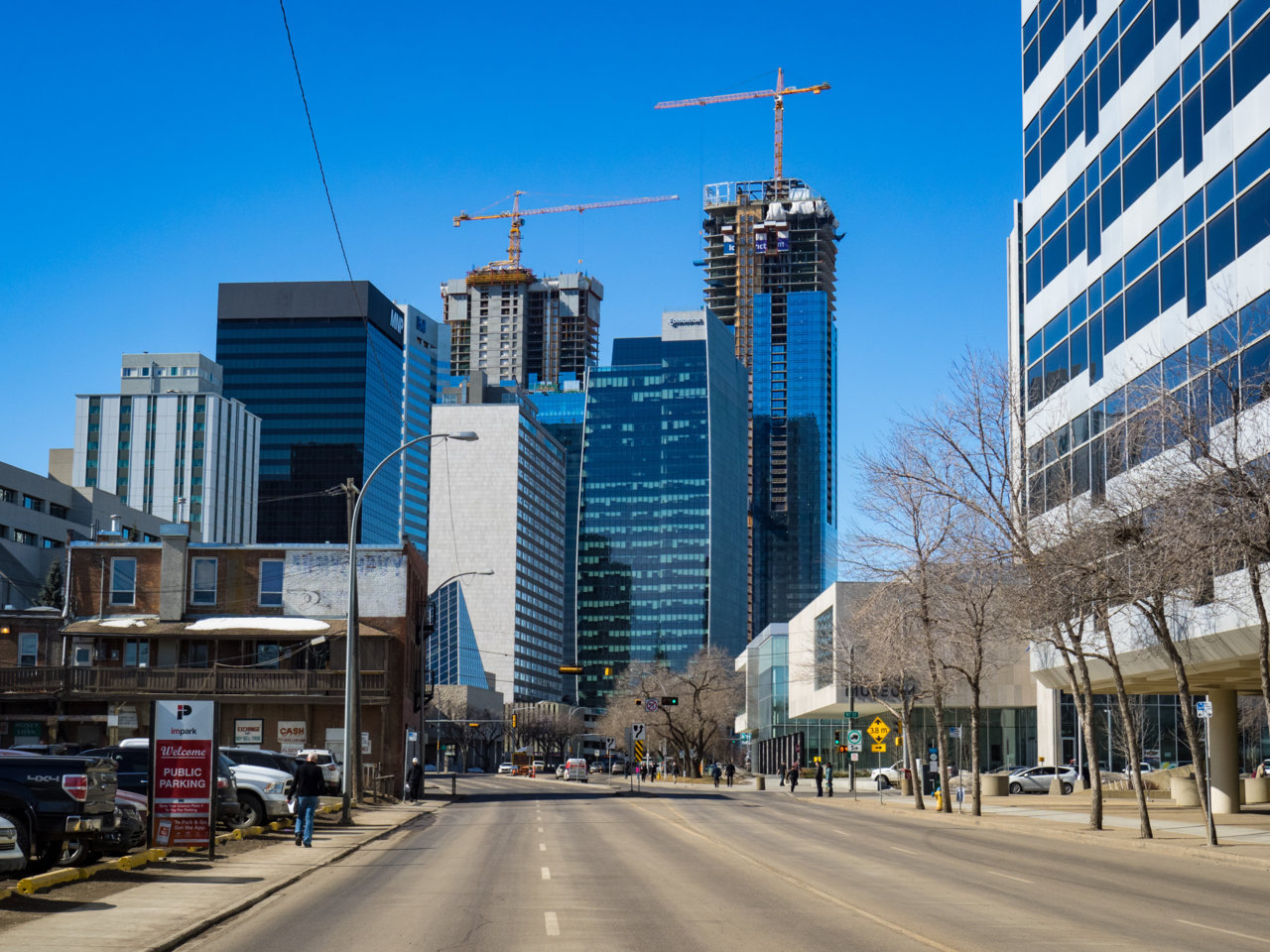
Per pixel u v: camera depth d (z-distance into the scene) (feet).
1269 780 185.98
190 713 82.07
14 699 201.98
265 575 213.25
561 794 241.76
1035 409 157.48
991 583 148.87
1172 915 56.59
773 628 400.26
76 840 66.69
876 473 156.97
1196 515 88.79
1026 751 302.45
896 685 188.14
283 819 111.96
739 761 531.91
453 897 62.80
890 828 128.06
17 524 415.44
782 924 52.01
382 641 205.98
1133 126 132.87
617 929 50.49
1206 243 115.65
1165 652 123.13
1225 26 112.88
